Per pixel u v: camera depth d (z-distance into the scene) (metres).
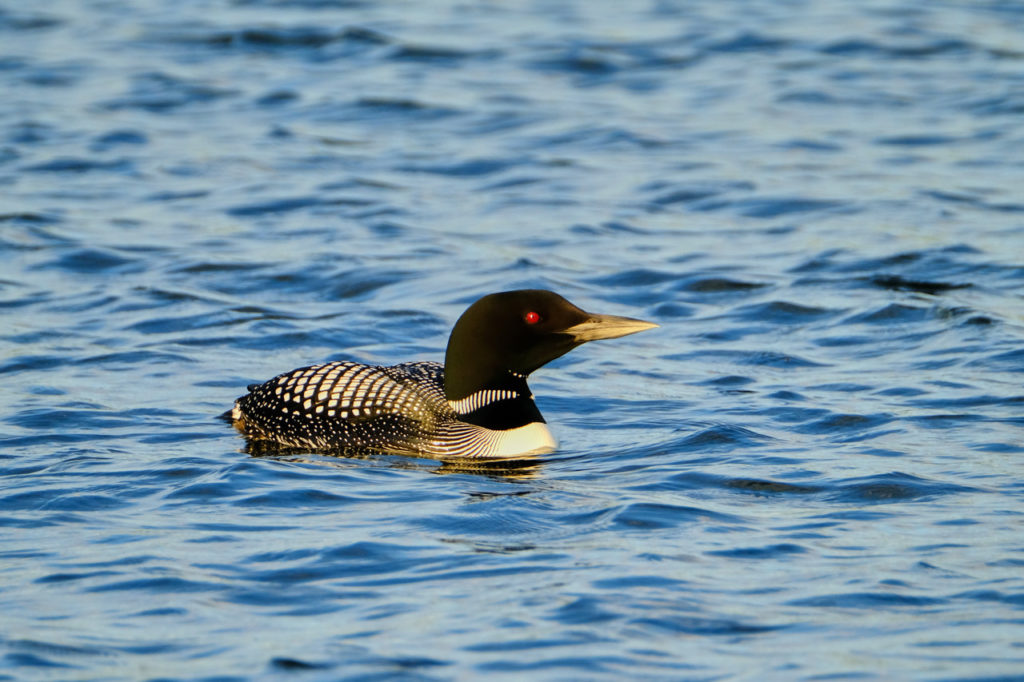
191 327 13.73
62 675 6.29
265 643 6.62
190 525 8.42
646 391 11.82
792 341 13.30
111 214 18.09
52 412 11.02
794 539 8.03
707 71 26.69
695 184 19.50
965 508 8.54
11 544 8.09
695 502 8.80
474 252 16.50
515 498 8.93
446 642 6.61
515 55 27.77
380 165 20.80
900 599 7.06
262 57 27.94
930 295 14.42
